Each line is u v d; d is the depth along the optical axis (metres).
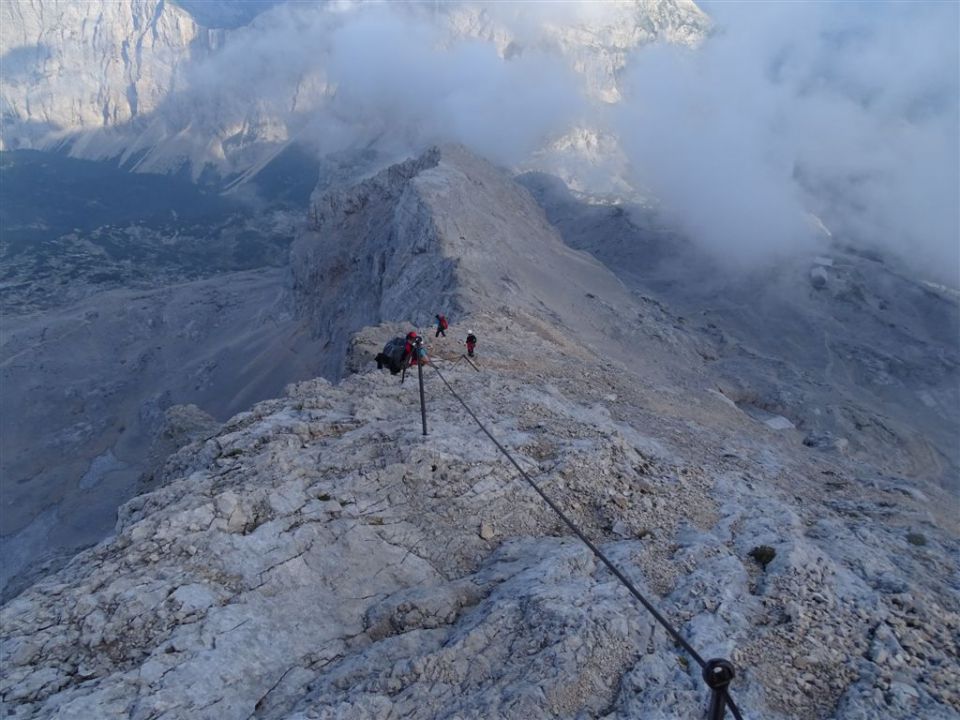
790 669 10.50
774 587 12.59
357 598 11.75
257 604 11.01
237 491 12.90
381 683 9.70
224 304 162.38
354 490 13.49
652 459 18.95
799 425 85.69
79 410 131.50
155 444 43.53
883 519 20.58
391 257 79.62
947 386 115.00
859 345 126.88
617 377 34.28
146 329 156.50
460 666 10.00
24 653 9.55
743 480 20.53
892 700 9.97
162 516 12.12
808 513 19.88
